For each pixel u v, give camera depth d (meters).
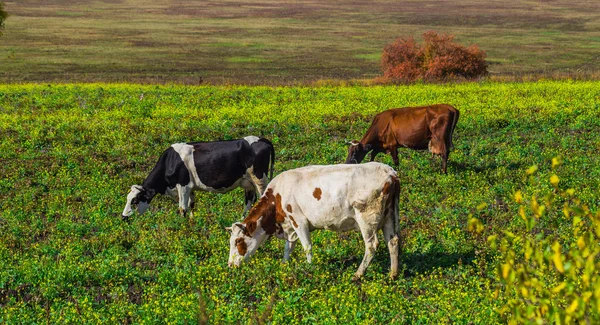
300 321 9.57
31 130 24.75
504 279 5.17
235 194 16.86
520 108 28.00
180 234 13.73
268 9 169.25
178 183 14.78
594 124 24.53
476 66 47.31
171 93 35.44
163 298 10.48
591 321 4.81
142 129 24.64
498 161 19.41
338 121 25.95
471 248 12.20
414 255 12.12
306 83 41.84
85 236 14.13
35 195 17.19
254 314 9.27
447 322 9.09
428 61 48.19
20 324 9.85
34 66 66.50
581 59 76.31
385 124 18.56
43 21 124.69
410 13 155.75
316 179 11.15
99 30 110.38
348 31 115.19
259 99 32.53
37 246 13.15
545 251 5.07
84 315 9.93
